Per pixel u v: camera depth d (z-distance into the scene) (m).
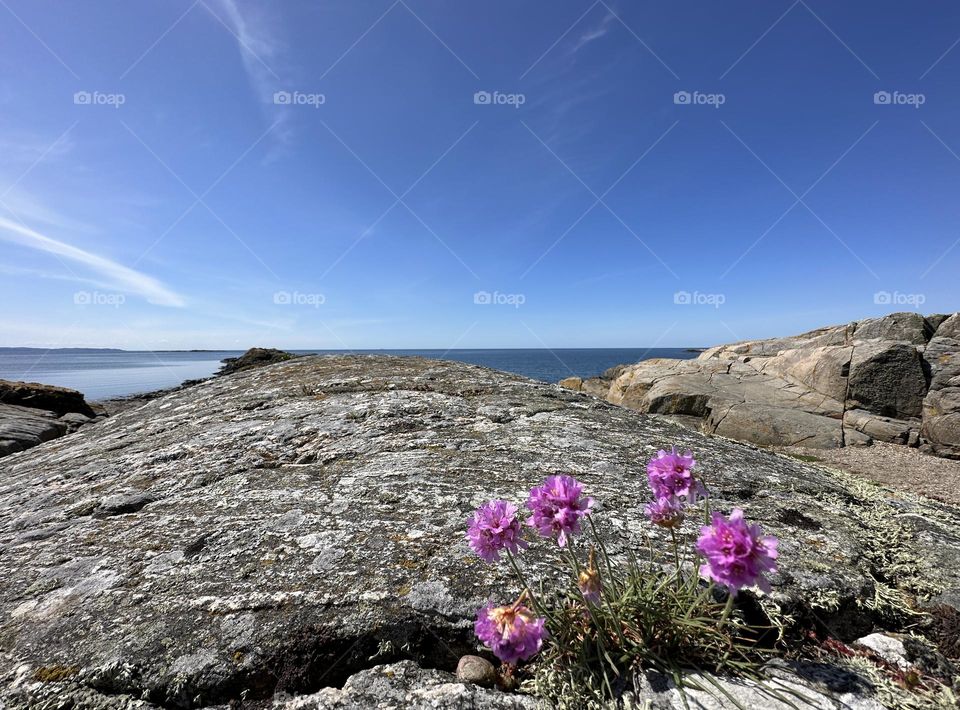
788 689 1.85
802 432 16.48
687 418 19.22
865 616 2.36
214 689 1.90
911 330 18.56
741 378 20.73
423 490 3.42
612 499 3.28
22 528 3.23
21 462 5.20
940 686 1.93
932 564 2.72
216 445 4.59
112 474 4.14
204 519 3.14
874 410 16.77
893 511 3.44
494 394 6.10
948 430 14.73
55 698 1.83
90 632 2.11
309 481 3.72
